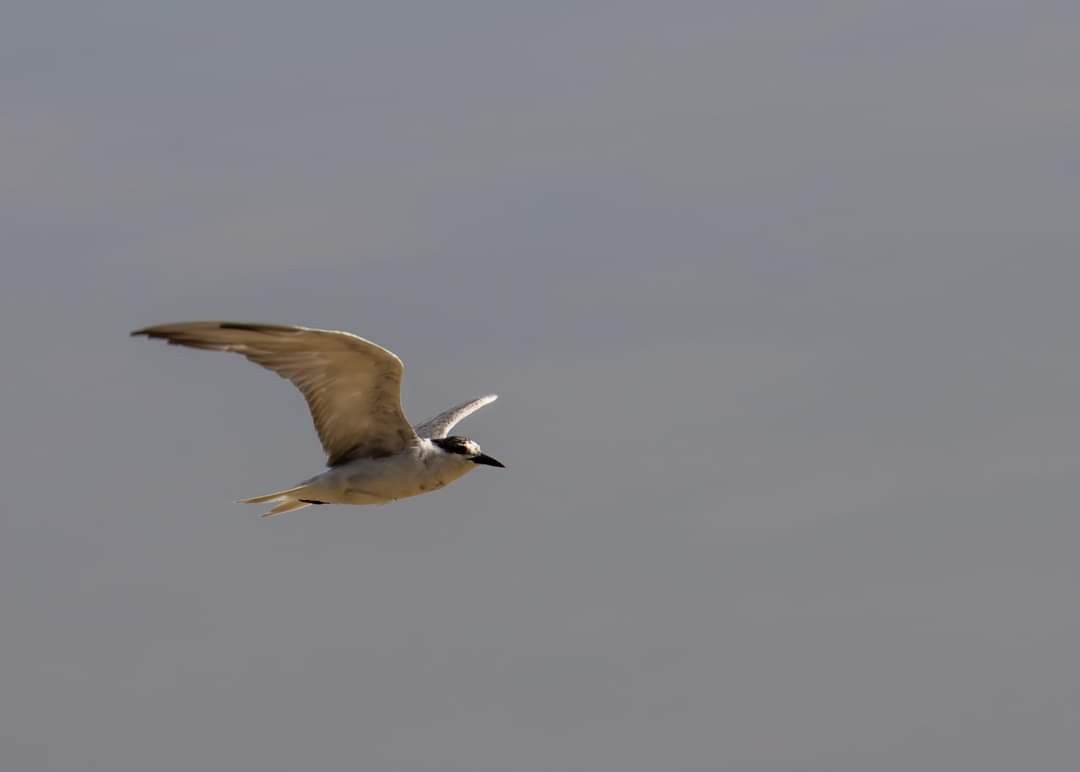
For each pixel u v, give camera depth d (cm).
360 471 1894
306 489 1897
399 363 1783
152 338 1666
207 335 1692
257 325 1672
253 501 1900
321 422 1875
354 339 1731
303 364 1784
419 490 1923
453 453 1939
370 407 1862
